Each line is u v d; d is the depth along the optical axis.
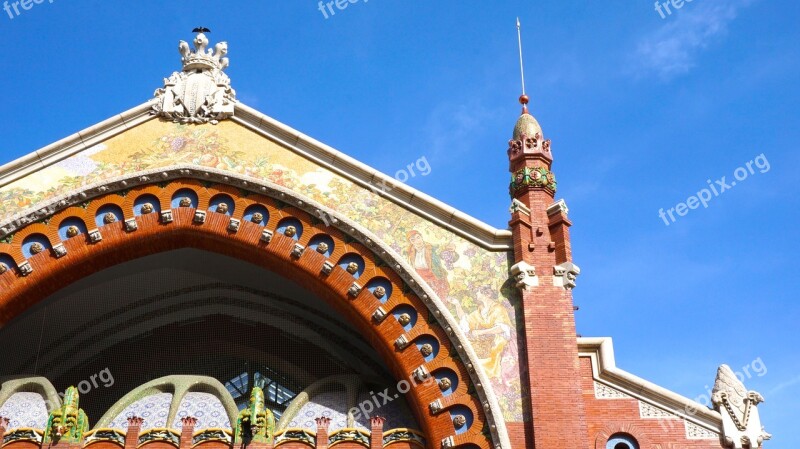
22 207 27.36
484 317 26.45
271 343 29.67
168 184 28.20
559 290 26.59
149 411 26.92
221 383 28.39
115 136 29.00
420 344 26.17
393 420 26.81
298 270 27.28
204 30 31.31
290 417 26.98
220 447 25.55
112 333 29.62
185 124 29.36
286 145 28.95
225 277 29.47
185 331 29.94
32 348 29.19
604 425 25.14
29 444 25.36
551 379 25.25
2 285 26.48
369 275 27.02
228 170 28.27
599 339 26.11
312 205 27.67
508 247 27.53
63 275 27.14
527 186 28.41
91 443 25.61
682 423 25.23
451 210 27.81
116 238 27.36
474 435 24.95
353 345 29.22
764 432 24.97
